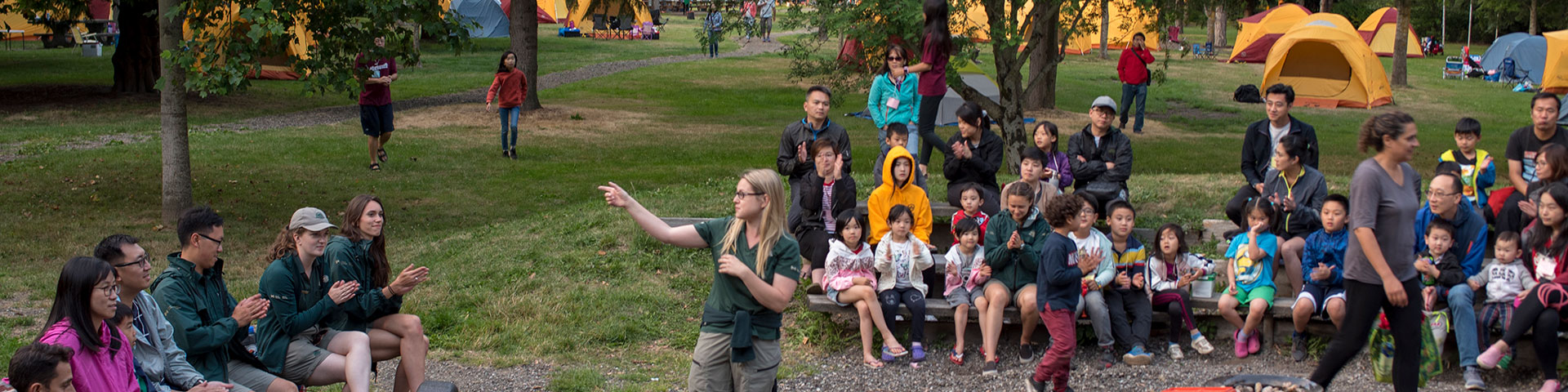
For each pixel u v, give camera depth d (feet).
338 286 17.70
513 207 41.57
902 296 23.52
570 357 23.62
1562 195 19.95
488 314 26.23
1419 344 17.21
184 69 34.81
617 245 31.09
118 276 15.43
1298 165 24.61
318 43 34.22
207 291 17.22
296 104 74.69
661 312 26.53
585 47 137.08
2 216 37.93
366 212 18.70
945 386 21.72
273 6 30.71
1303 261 22.65
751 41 156.04
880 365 23.00
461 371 22.50
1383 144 16.63
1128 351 22.80
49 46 122.42
